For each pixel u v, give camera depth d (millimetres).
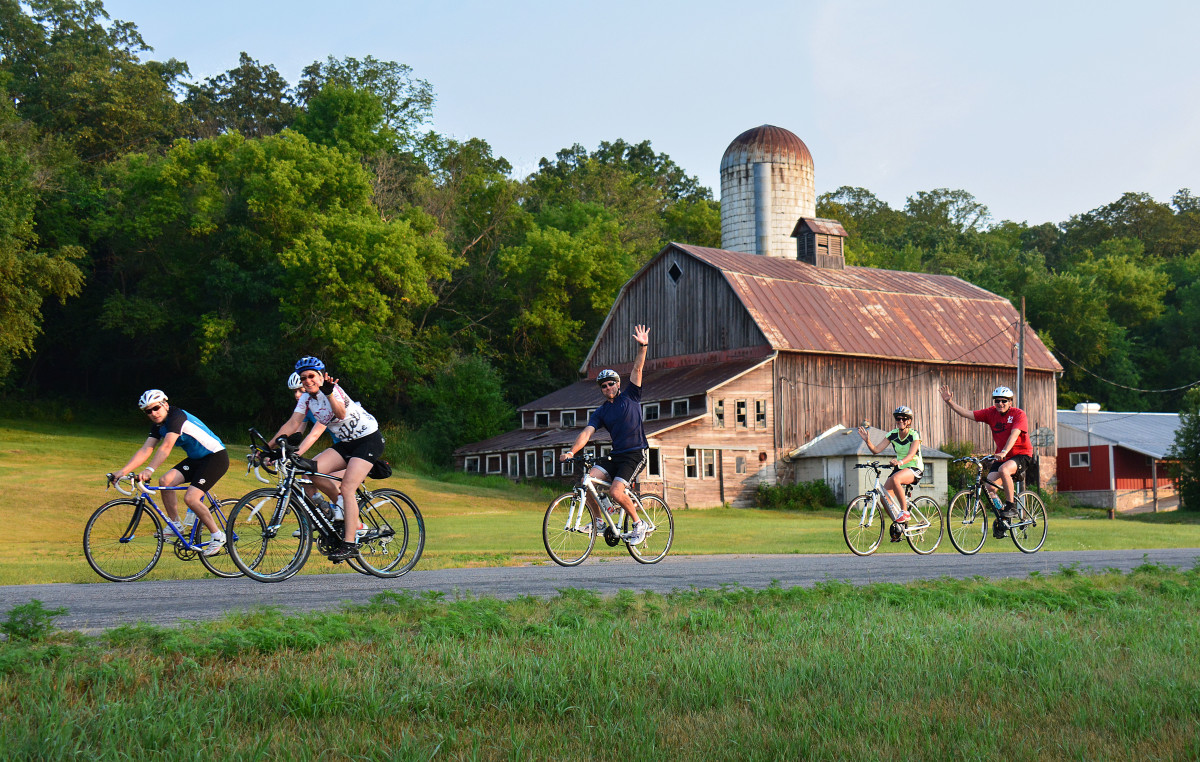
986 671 5488
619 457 11773
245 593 8359
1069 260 105062
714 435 43938
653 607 7246
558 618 6648
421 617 6695
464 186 70000
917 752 4191
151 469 10367
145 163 58312
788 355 46094
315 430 9594
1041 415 53219
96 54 73812
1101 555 14336
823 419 46719
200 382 59875
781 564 11945
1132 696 4957
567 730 4480
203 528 10531
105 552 10516
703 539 21609
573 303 65625
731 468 44188
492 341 64250
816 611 7316
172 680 4969
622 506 11758
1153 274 87438
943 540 16922
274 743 4133
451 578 9820
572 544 11727
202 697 4605
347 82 69250
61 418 56531
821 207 95812
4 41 71312
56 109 67938
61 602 7730
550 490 45469
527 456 49719
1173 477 49438
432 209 66062
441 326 62250
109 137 70938
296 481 9672
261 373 53406
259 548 9547
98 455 41406
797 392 46188
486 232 67312
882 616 7180
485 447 51875
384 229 52031
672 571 10734
